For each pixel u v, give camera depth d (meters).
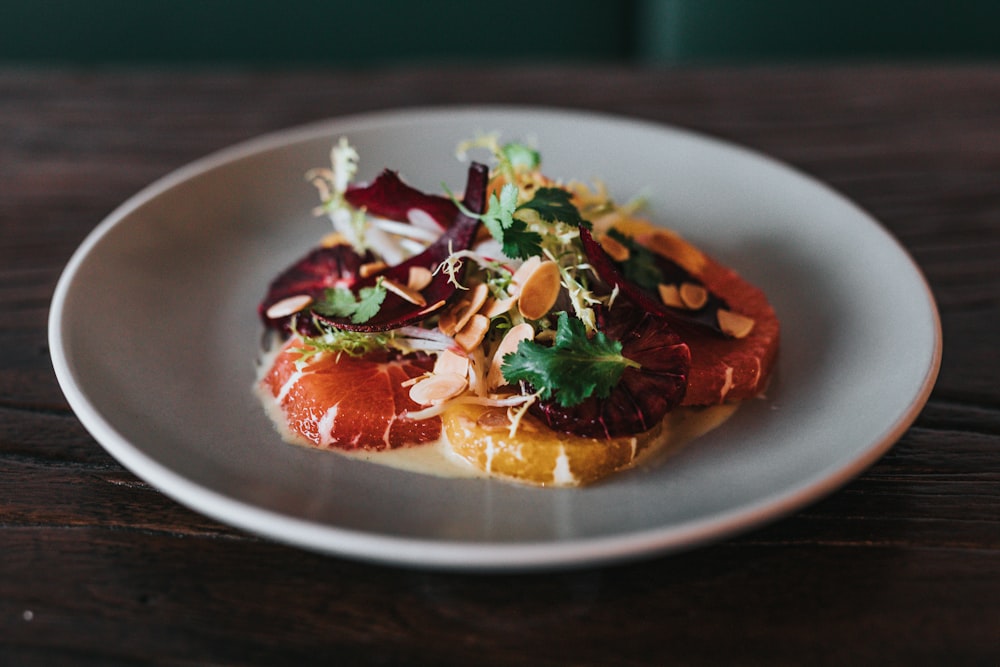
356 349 0.40
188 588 0.32
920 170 0.56
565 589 0.32
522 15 0.90
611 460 0.36
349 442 0.37
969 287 0.47
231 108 0.62
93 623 0.31
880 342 0.39
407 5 0.89
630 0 0.90
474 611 0.32
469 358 0.38
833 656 0.31
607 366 0.36
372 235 0.43
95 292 0.41
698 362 0.39
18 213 0.52
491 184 0.42
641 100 0.63
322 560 0.33
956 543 0.34
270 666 0.30
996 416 0.39
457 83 0.65
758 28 0.84
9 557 0.33
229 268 0.46
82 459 0.37
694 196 0.49
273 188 0.49
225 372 0.41
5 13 0.87
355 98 0.63
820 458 0.35
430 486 0.36
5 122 0.60
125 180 0.55
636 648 0.31
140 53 0.90
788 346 0.42
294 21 0.89
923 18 0.82
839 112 0.61
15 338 0.43
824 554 0.34
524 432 0.36
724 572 0.33
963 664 0.31
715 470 0.36
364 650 0.31
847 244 0.44
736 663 0.31
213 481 0.34
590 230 0.40
